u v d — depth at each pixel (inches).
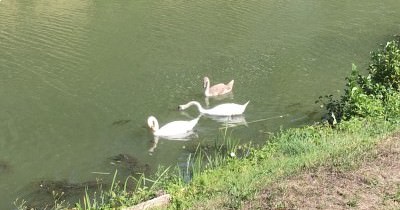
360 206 316.8
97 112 626.8
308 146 474.0
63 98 662.5
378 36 969.5
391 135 452.4
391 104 546.0
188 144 553.0
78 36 908.0
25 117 607.8
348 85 574.6
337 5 1200.8
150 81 725.9
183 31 955.3
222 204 335.0
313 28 1007.6
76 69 759.1
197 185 411.8
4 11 1056.2
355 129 501.7
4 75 729.0
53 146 542.6
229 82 721.6
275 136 557.0
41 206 427.2
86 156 522.6
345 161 382.3
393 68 590.2
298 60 826.2
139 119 614.2
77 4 1128.8
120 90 693.9
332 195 329.4
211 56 831.1
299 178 359.6
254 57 834.8
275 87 717.3
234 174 424.5
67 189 455.8
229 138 563.2
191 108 653.3
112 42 882.1
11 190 454.9
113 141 557.0
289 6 1168.8
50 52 823.1
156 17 1038.4
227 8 1123.3
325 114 613.0
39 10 1071.6
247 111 643.5
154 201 383.9
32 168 496.4
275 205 317.7
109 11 1077.8
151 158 520.1
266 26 1008.9
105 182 468.1
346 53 866.8
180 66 786.2
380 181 347.3
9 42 863.7
